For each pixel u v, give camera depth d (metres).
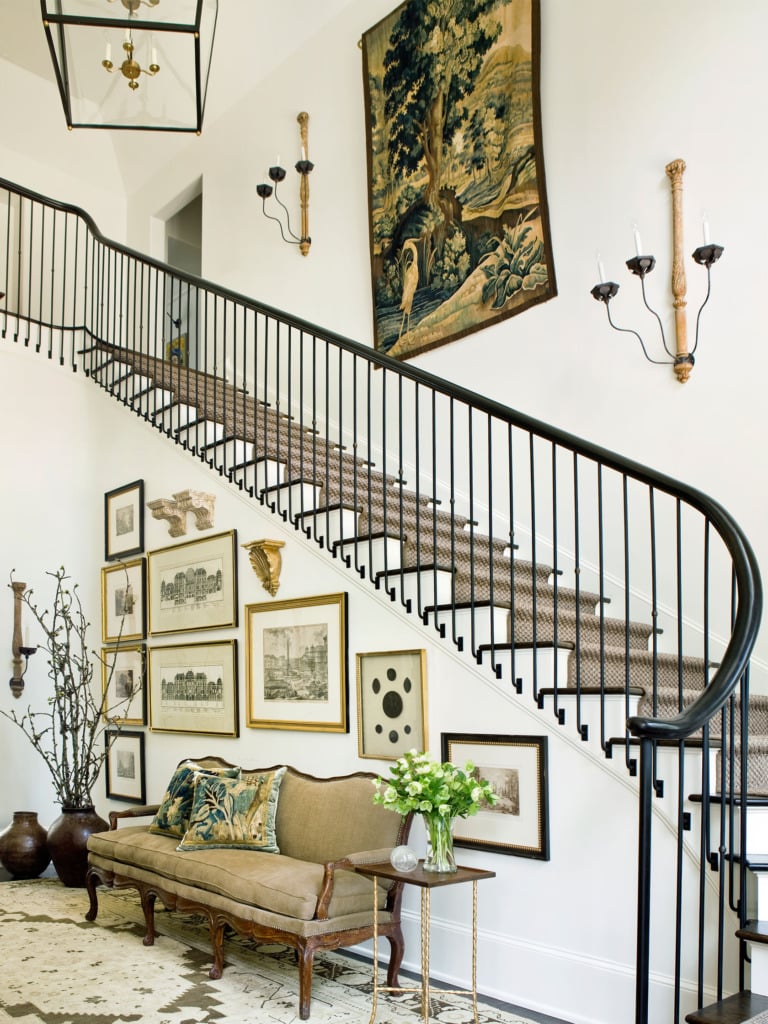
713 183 4.65
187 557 5.57
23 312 8.50
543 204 5.40
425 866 3.24
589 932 3.21
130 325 8.77
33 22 7.98
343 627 4.33
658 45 4.96
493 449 5.57
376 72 6.56
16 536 6.55
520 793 3.49
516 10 5.62
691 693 3.59
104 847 4.52
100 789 6.46
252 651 4.96
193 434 5.77
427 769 3.22
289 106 7.50
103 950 4.09
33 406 6.76
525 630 3.88
